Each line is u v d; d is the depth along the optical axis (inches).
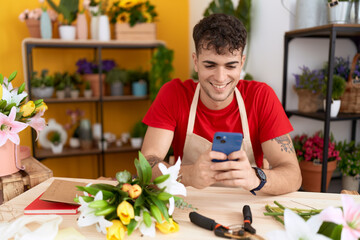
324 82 87.2
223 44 42.1
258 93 53.1
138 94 125.4
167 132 53.4
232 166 36.7
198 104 53.9
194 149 54.7
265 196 40.9
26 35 123.3
